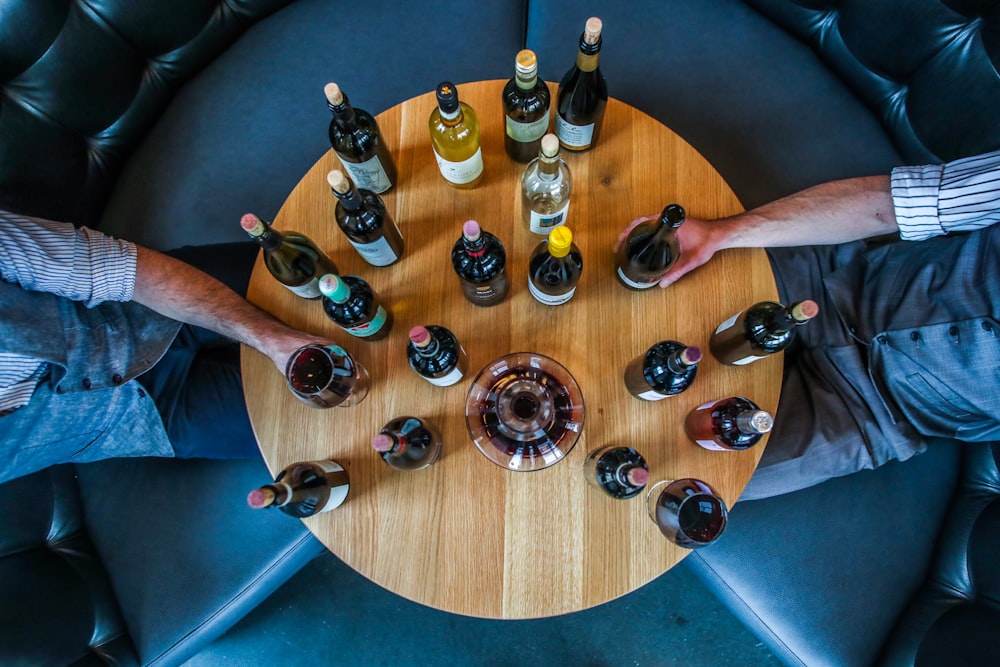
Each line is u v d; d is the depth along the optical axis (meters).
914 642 1.14
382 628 1.76
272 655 1.76
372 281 1.06
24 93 1.26
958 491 1.27
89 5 1.29
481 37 1.57
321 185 1.11
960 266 1.13
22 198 1.29
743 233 1.05
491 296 1.00
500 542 0.95
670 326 1.03
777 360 1.01
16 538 1.18
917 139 1.40
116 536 1.30
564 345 1.03
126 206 1.52
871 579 1.23
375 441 0.80
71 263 1.03
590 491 0.96
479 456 0.98
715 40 1.53
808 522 1.27
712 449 0.96
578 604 0.93
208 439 1.28
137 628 1.25
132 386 1.21
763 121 1.50
